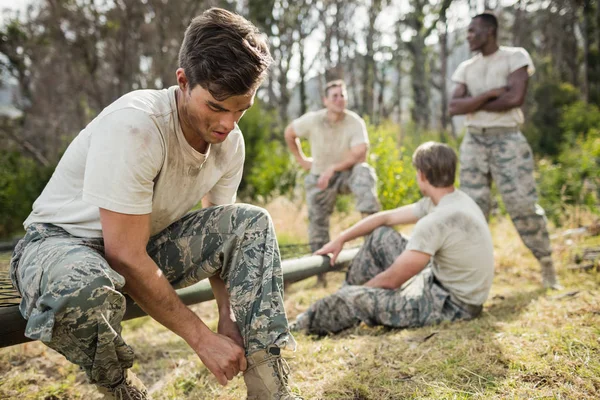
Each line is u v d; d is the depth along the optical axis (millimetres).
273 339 1562
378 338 2518
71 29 16062
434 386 1877
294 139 4734
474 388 1844
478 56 4066
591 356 2021
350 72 23266
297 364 2203
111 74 17438
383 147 6418
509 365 2004
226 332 1685
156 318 1549
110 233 1459
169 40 14734
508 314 2832
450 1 17250
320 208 4574
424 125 19594
